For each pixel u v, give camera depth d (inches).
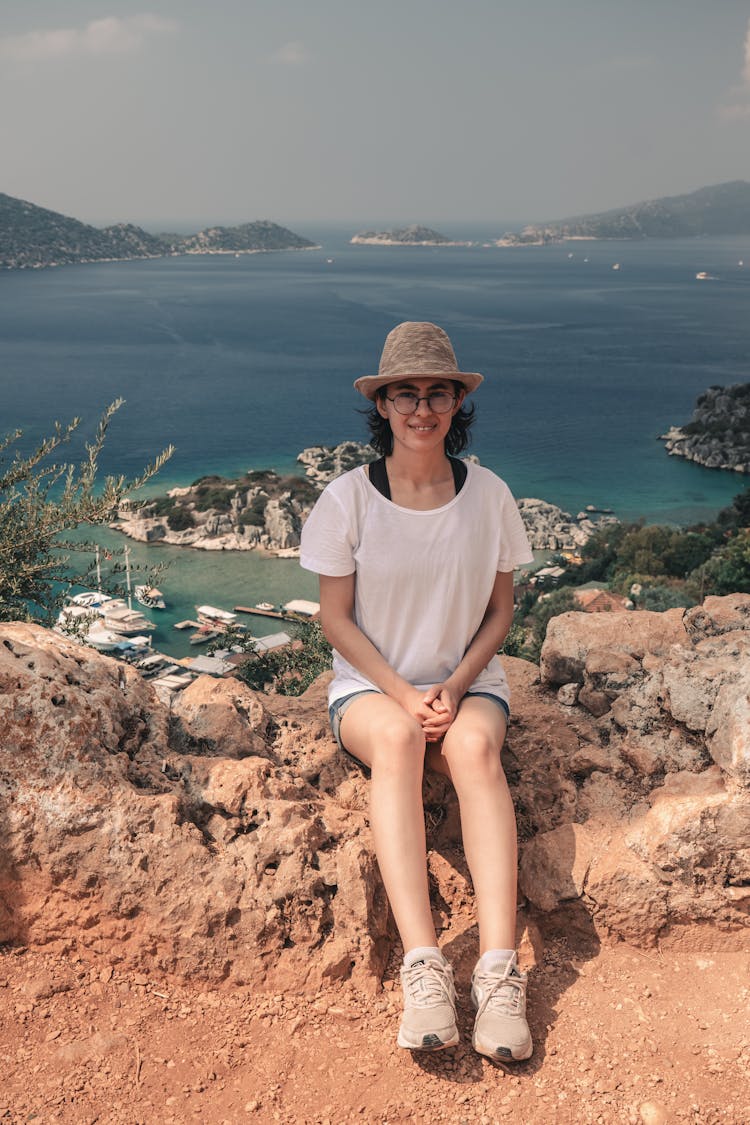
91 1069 83.0
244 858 98.0
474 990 89.3
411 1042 83.4
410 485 109.6
